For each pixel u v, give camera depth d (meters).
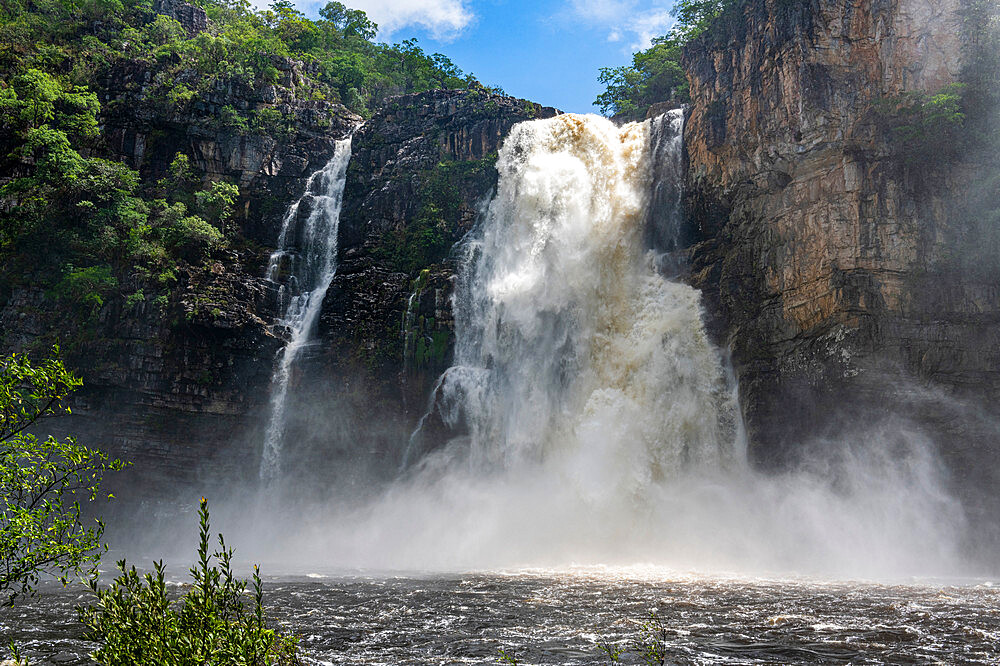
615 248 48.09
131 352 49.75
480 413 48.25
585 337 46.62
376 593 23.61
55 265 52.28
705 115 45.31
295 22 86.25
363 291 53.56
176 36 73.88
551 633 16.55
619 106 66.94
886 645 15.06
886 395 36.97
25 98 59.41
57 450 9.27
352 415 50.78
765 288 41.97
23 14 69.19
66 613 19.17
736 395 41.31
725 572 31.31
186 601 7.13
